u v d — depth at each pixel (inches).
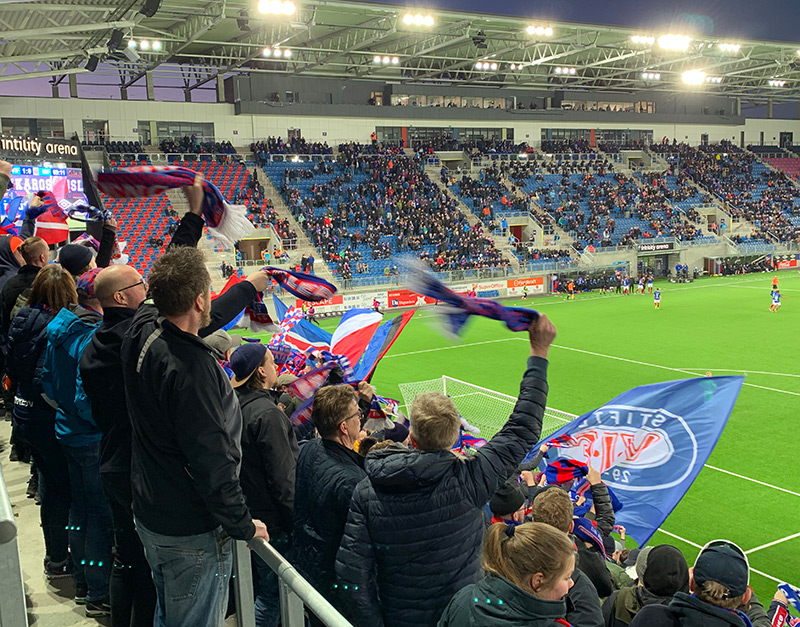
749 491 546.6
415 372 1061.8
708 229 2420.0
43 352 181.6
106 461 140.2
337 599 131.5
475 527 126.0
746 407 794.8
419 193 2192.4
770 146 3026.6
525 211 2267.5
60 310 172.6
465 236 2037.4
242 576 123.2
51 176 799.1
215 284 1582.2
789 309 1581.0
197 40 1806.1
